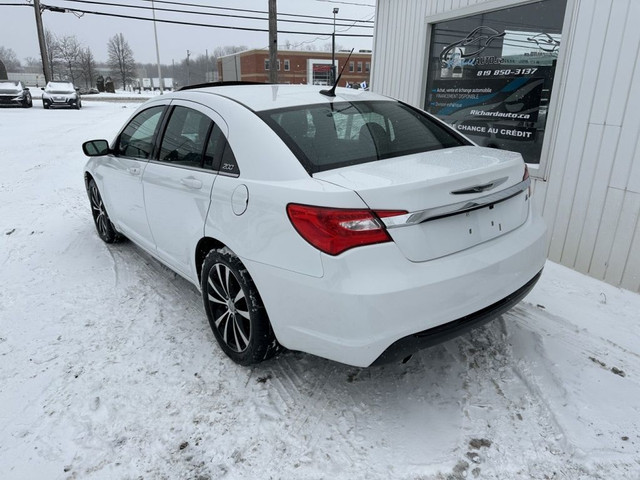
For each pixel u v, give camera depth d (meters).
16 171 8.98
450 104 5.73
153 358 2.93
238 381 2.70
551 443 2.23
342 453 2.20
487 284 2.30
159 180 3.31
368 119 2.87
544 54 4.46
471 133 5.47
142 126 3.79
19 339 3.17
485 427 2.32
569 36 4.04
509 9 4.77
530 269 2.56
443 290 2.14
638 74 3.58
